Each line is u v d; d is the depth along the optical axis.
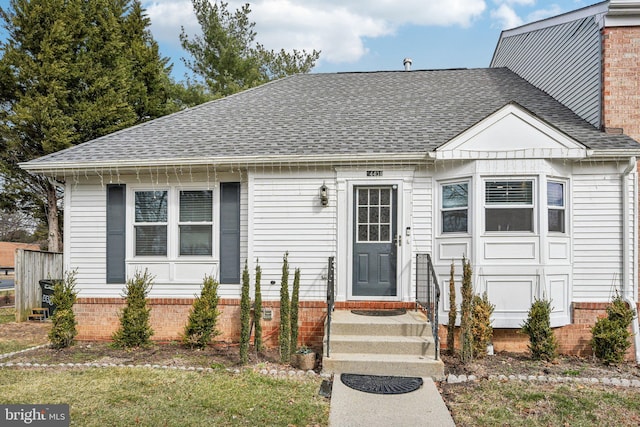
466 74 12.51
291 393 5.46
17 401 5.12
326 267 8.21
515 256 7.51
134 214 8.70
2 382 5.82
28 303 11.54
